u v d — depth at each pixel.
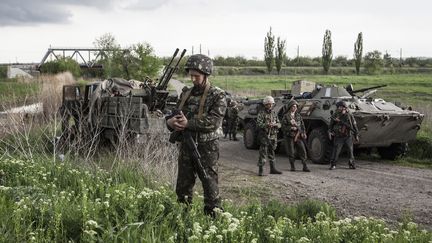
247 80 45.88
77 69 44.88
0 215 4.62
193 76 4.97
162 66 32.09
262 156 10.49
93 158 9.45
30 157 8.61
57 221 4.36
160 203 5.14
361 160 13.12
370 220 5.93
